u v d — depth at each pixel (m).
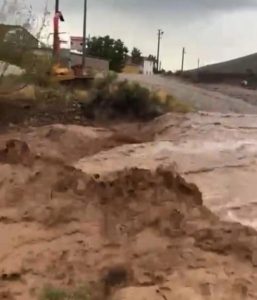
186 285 9.34
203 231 11.29
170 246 10.63
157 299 8.95
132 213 11.80
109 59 82.44
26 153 14.48
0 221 11.23
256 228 14.12
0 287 9.31
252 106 45.22
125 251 10.51
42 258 10.15
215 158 22.20
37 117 29.22
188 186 13.26
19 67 28.50
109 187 12.73
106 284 9.45
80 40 55.47
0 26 27.75
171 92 44.28
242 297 9.24
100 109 32.50
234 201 17.00
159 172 13.49
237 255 10.50
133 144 24.66
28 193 12.19
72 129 25.84
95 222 11.45
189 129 28.19
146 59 101.62
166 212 11.73
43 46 30.02
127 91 33.66
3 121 27.86
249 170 20.75
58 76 34.66
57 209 11.55
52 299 8.86
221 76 85.81
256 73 93.19
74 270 9.88
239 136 26.94
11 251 10.29
